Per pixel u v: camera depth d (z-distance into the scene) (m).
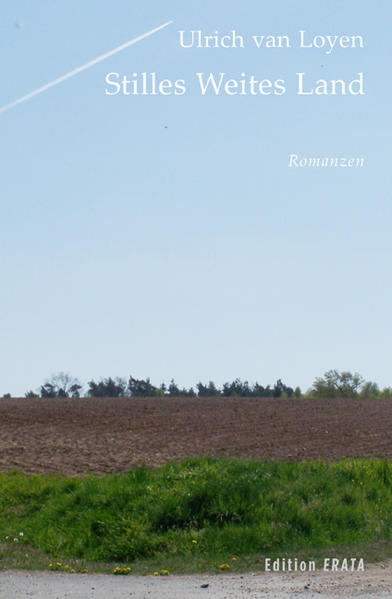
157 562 14.79
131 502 17.36
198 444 36.72
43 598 11.80
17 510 19.98
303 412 55.97
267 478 18.73
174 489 17.61
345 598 11.72
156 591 12.28
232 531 15.88
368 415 53.50
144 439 39.19
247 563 14.55
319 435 40.69
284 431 42.94
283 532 16.05
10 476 25.58
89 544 16.03
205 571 14.00
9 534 17.52
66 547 15.95
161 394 102.19
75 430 43.81
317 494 18.38
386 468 21.58
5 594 12.05
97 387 103.94
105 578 13.44
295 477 19.67
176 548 15.47
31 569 14.26
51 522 17.81
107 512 17.19
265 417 51.94
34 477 24.08
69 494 19.75
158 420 49.75
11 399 72.69
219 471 19.27
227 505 16.83
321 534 16.22
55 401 68.56
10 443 37.28
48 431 43.25
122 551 15.32
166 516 16.59
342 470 20.98
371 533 16.72
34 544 16.69
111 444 36.88
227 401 68.81
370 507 18.16
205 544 15.57
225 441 38.03
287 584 12.77
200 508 16.92
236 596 11.90
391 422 48.16
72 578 13.42
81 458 31.56
